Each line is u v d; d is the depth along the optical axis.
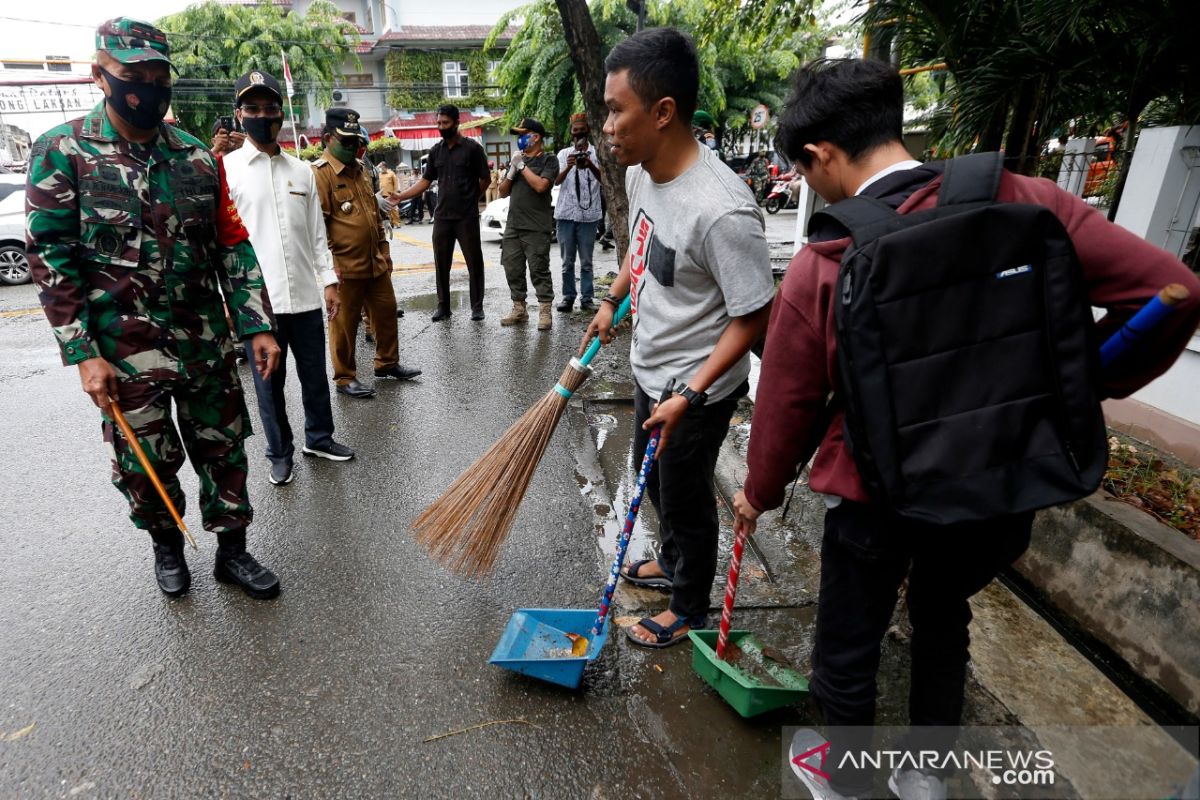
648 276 1.93
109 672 2.16
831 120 1.31
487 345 5.81
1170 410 3.04
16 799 1.73
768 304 1.74
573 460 3.64
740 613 2.43
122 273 2.08
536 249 6.05
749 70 18.70
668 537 2.44
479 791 1.74
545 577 2.65
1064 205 1.20
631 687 2.08
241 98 3.09
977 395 1.15
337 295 3.61
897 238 1.13
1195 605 1.98
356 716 1.98
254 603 2.50
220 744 1.89
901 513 1.17
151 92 1.98
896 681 2.08
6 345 6.09
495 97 27.05
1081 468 1.15
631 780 1.77
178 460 2.35
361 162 4.28
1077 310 1.12
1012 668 2.09
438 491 3.34
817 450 1.53
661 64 1.63
